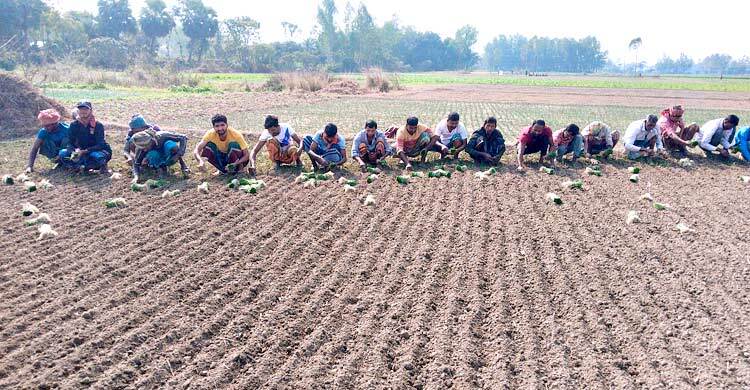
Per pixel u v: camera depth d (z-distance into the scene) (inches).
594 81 2664.9
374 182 385.7
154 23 3356.3
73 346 179.9
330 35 3954.2
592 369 170.7
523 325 196.1
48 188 354.6
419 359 178.2
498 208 329.4
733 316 202.1
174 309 203.9
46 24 2415.1
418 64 5064.0
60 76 1555.1
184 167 392.5
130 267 238.4
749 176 413.1
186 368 171.2
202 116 769.6
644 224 301.9
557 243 272.7
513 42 6948.8
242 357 176.4
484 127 432.1
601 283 228.8
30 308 202.2
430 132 428.5
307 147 412.8
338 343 185.3
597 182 390.3
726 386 160.9
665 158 460.1
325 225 299.0
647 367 171.0
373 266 245.8
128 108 844.6
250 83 1728.6
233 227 292.4
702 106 1176.2
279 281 229.9
